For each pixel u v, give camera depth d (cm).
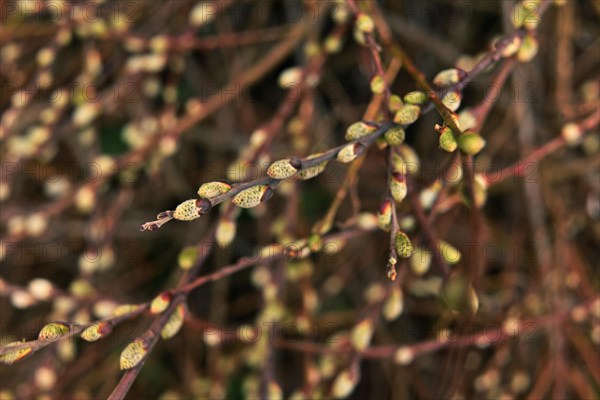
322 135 74
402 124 46
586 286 67
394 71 58
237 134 78
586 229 77
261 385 57
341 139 78
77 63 71
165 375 77
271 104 80
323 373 61
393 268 45
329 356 61
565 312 59
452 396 53
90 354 69
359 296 76
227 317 77
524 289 73
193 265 52
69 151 79
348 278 74
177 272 75
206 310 77
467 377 70
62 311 59
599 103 61
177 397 70
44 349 63
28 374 69
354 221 52
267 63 63
